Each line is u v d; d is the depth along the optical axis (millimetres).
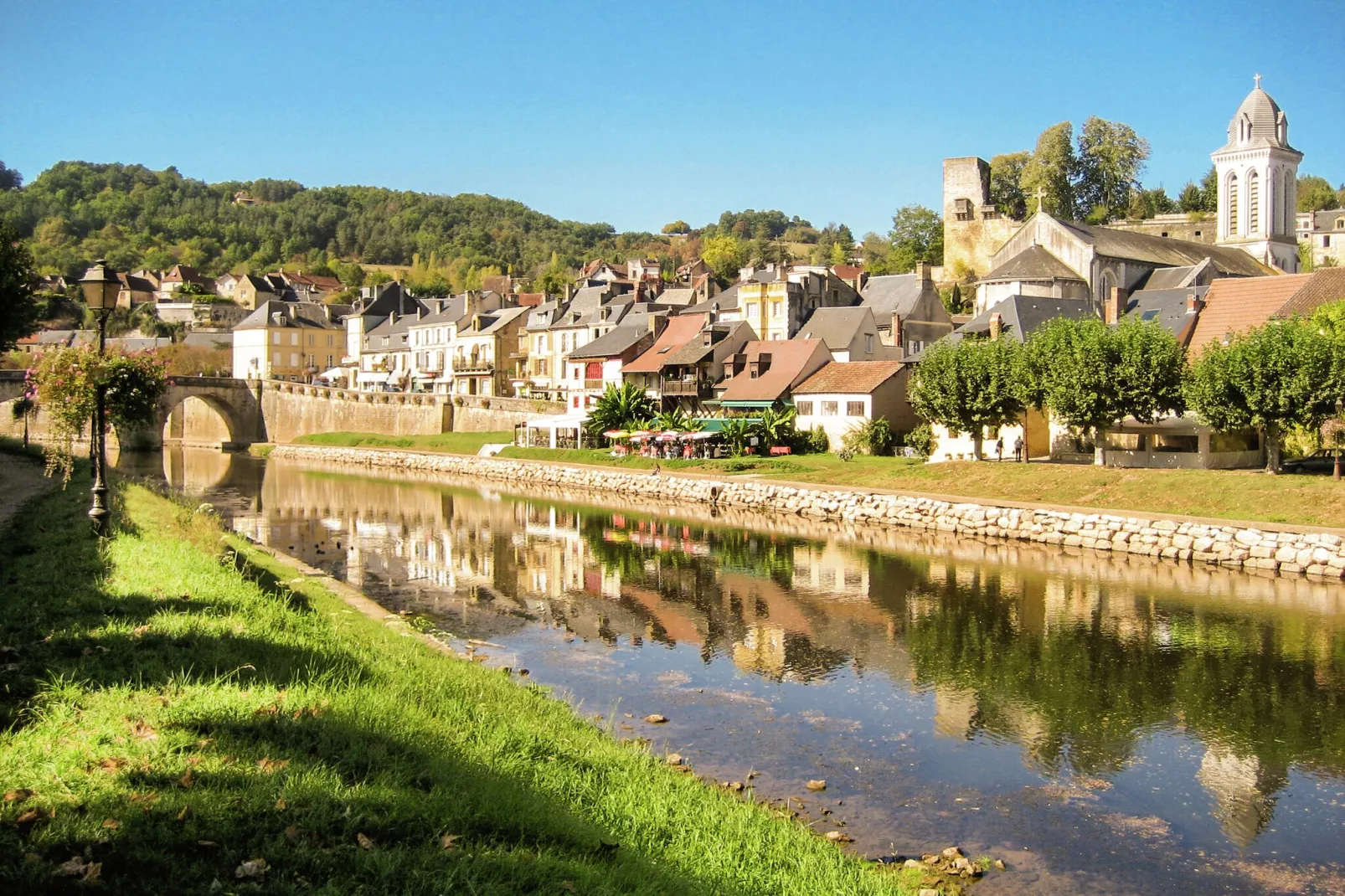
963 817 15789
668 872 10172
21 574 19109
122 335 149750
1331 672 24125
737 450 70000
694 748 18344
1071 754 18703
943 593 33406
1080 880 13859
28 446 66812
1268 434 44125
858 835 14961
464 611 30000
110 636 14250
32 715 10844
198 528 27609
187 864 8219
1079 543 42719
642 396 81688
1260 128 101938
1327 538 35906
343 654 15586
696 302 108750
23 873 7641
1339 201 162000
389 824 9406
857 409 68500
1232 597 32594
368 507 58094
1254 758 18641
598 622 28766
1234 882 13977
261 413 114062
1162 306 70562
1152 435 52938
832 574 36781
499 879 8766
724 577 36188
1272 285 60500
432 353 127125
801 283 88938
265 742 10781
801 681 23094
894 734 19516
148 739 10398
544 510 57188
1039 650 26109
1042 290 83750
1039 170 119938
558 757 13266
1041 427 60906
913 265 132250
